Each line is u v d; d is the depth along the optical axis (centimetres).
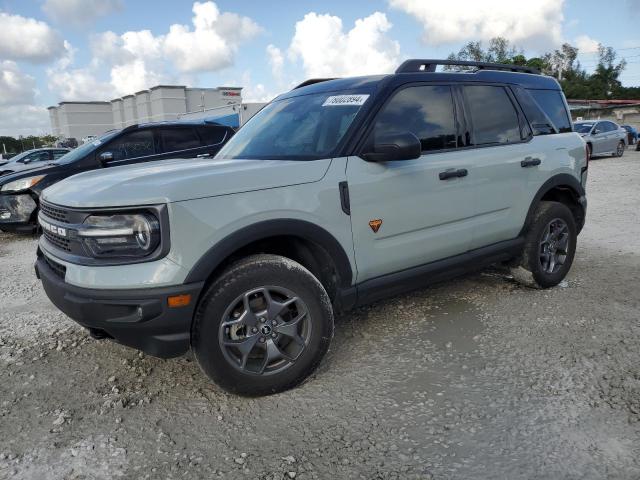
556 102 464
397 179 325
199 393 294
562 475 215
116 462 235
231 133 929
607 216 789
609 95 8562
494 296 432
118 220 251
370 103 329
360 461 229
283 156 329
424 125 350
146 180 267
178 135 877
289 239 300
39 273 302
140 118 8956
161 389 300
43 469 231
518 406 267
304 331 291
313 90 390
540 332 357
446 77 374
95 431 260
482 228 382
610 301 411
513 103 416
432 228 352
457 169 356
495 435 243
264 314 277
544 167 421
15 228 781
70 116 9625
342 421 261
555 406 265
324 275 314
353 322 388
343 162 308
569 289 444
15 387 308
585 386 283
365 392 288
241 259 278
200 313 262
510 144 404
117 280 248
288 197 282
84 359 344
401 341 352
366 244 317
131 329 254
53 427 264
